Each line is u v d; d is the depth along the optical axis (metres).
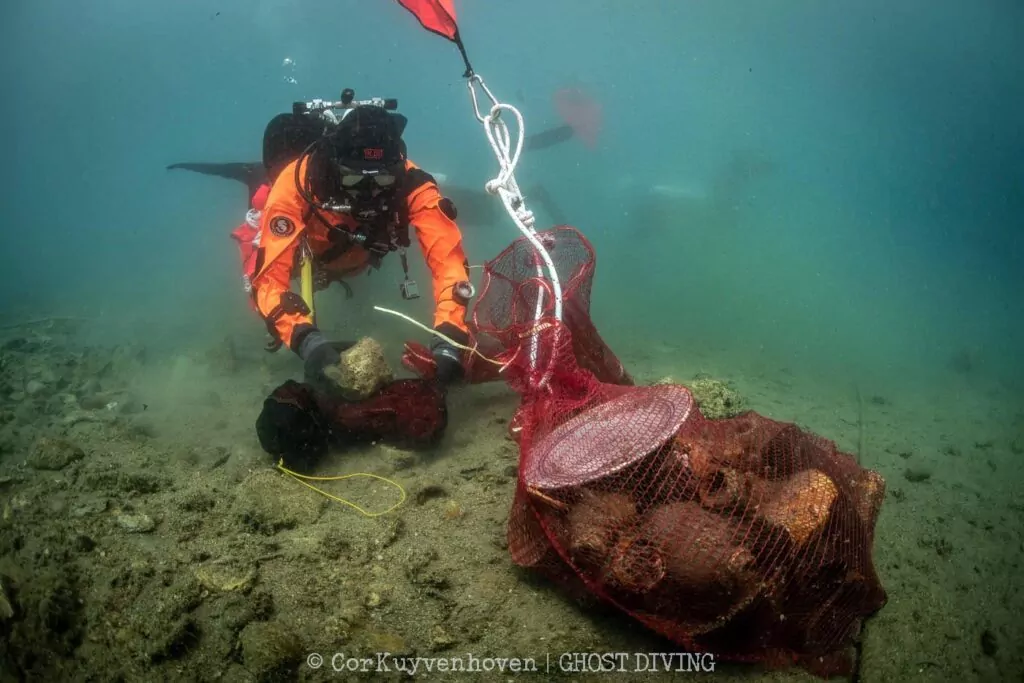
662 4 23.66
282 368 2.65
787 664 1.25
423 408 1.85
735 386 2.80
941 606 1.46
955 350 3.78
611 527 1.20
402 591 1.38
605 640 1.29
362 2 27.69
